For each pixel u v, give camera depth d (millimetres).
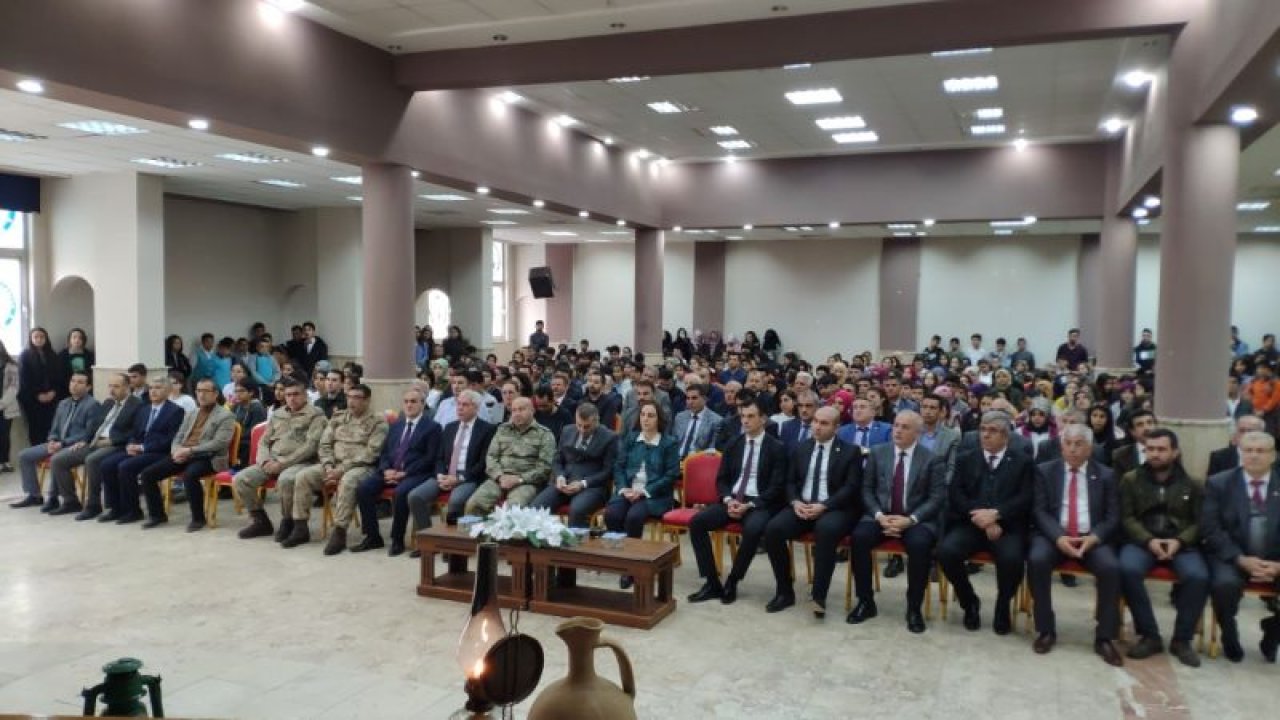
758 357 15922
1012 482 4969
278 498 8219
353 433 6672
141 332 10508
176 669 4203
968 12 6691
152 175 10633
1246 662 4469
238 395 7785
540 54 7887
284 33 7090
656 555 4945
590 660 2002
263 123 6891
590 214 12641
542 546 5086
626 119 11227
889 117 10992
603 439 6203
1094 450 6312
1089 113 10586
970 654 4559
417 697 3904
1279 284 16812
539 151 11023
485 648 2150
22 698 3805
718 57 7352
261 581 5664
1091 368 14305
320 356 13719
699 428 7172
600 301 21578
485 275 17141
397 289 8477
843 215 13648
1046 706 3939
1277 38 4434
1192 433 6367
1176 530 4684
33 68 5273
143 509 7742
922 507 5062
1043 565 4637
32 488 7754
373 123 8070
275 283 14594
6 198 10352
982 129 11633
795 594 5570
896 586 5770
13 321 10633
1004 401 7156
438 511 6852
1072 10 6453
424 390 7668
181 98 6207
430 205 13586
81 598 5281
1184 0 6238
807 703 3951
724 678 4215
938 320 18984
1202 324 6344
